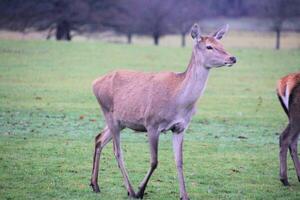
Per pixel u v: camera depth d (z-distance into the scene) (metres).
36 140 26.25
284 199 18.88
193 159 23.83
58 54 59.12
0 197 18.14
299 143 27.28
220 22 110.81
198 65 18.52
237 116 33.84
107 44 68.31
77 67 52.56
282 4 86.56
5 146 24.86
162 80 18.66
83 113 33.41
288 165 23.44
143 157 23.84
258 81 48.62
